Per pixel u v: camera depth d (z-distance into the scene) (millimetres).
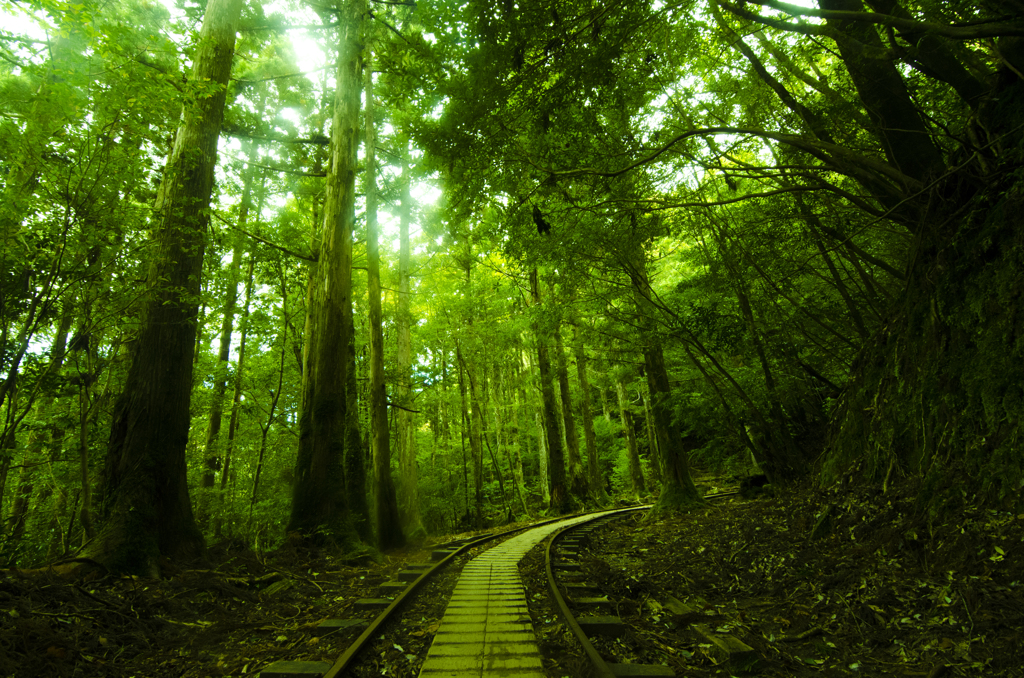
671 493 15859
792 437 12656
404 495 15461
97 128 6465
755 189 11125
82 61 6238
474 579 7895
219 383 15219
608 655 4602
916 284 7715
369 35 14227
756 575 7090
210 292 14570
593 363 24500
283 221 15891
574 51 6824
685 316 12711
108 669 4453
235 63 15648
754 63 8062
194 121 8945
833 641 4918
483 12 6465
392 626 5609
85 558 6484
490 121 7441
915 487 6426
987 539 4941
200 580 6816
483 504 25531
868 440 7836
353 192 12172
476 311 23172
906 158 7457
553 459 21906
